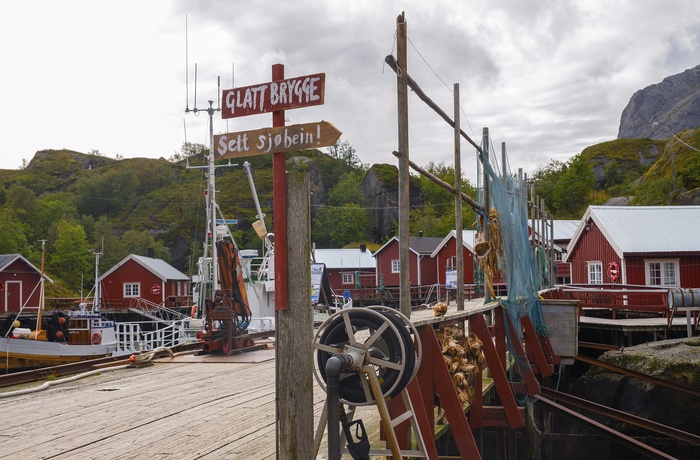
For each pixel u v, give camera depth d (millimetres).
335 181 126688
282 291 4090
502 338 8789
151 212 119438
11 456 5508
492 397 12766
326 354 4277
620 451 13969
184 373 11125
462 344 6133
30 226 91000
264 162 138250
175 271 56562
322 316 26469
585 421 9812
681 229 27234
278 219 4129
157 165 139875
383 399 3922
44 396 8797
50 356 19203
